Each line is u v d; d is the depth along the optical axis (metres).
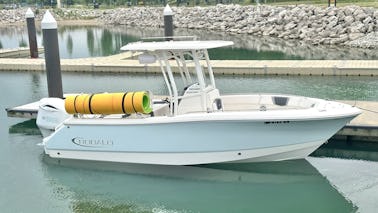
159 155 8.93
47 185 8.91
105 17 67.75
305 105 9.31
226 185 8.72
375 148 10.24
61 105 10.39
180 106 8.98
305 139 8.60
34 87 18.19
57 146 9.55
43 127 10.58
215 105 9.32
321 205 7.89
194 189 8.60
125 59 22.48
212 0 68.50
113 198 8.36
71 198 8.39
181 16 48.69
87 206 8.10
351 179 8.86
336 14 31.38
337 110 8.49
